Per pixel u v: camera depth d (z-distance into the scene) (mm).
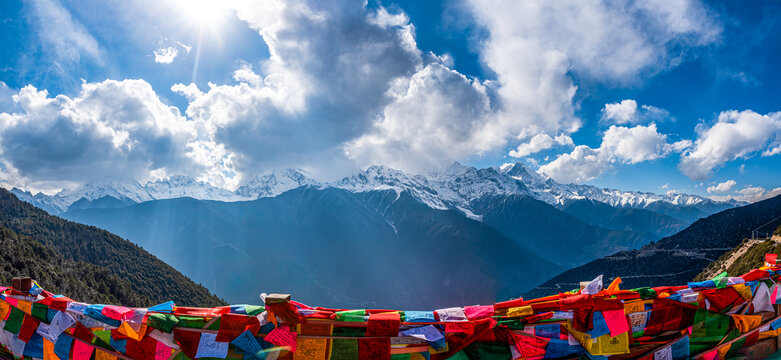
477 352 2605
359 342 2523
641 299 2752
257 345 2529
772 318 3121
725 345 2938
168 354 2682
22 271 56375
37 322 2932
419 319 2576
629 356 2732
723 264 72188
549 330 2631
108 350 2773
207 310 2670
